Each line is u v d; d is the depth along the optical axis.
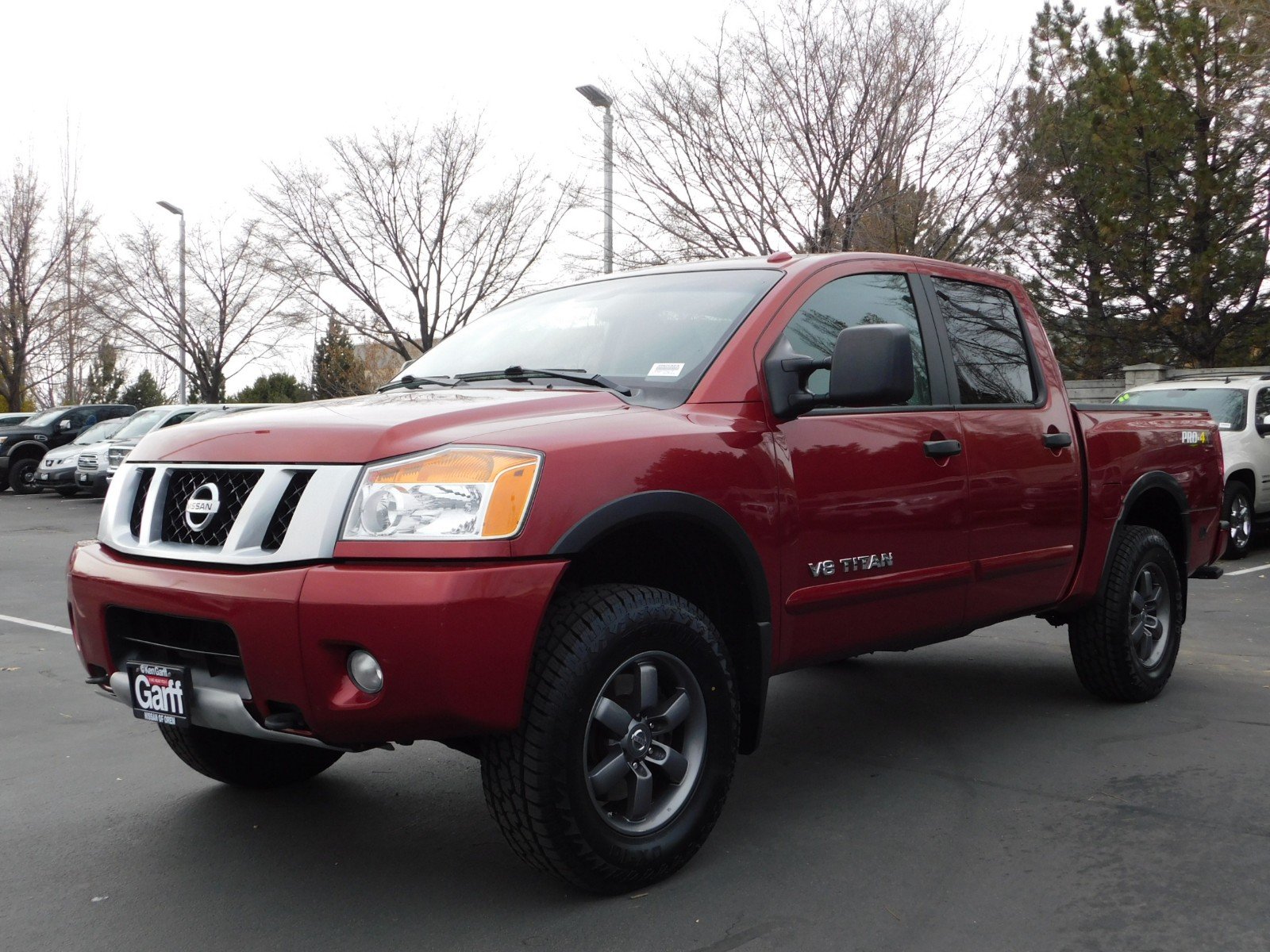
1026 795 3.85
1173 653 5.27
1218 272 18.09
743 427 3.34
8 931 2.90
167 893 3.12
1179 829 3.49
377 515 2.71
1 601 8.96
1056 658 6.18
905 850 3.35
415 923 2.90
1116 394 17.78
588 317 4.01
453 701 2.63
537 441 2.85
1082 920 2.86
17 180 31.77
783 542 3.39
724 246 16.52
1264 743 4.43
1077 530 4.71
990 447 4.22
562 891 3.09
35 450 22.72
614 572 3.33
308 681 2.69
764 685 3.38
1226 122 17.73
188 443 3.12
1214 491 5.70
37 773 4.28
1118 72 18.30
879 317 4.04
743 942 2.76
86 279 30.98
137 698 3.09
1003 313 4.69
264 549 2.81
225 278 29.86
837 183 15.85
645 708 3.02
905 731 4.70
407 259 22.66
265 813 3.78
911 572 3.86
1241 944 2.71
